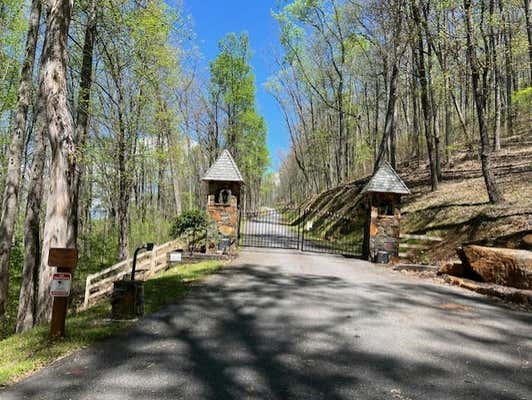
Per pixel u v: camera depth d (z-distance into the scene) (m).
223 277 10.20
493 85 24.47
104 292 12.52
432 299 8.13
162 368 4.38
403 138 40.06
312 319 6.41
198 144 35.34
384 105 35.12
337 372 4.34
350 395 3.80
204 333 5.63
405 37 18.39
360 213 24.67
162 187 28.78
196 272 10.80
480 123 14.73
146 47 13.47
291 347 5.09
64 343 5.17
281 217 53.41
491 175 14.60
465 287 9.38
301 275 10.84
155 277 10.61
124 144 15.19
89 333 5.55
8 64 14.05
